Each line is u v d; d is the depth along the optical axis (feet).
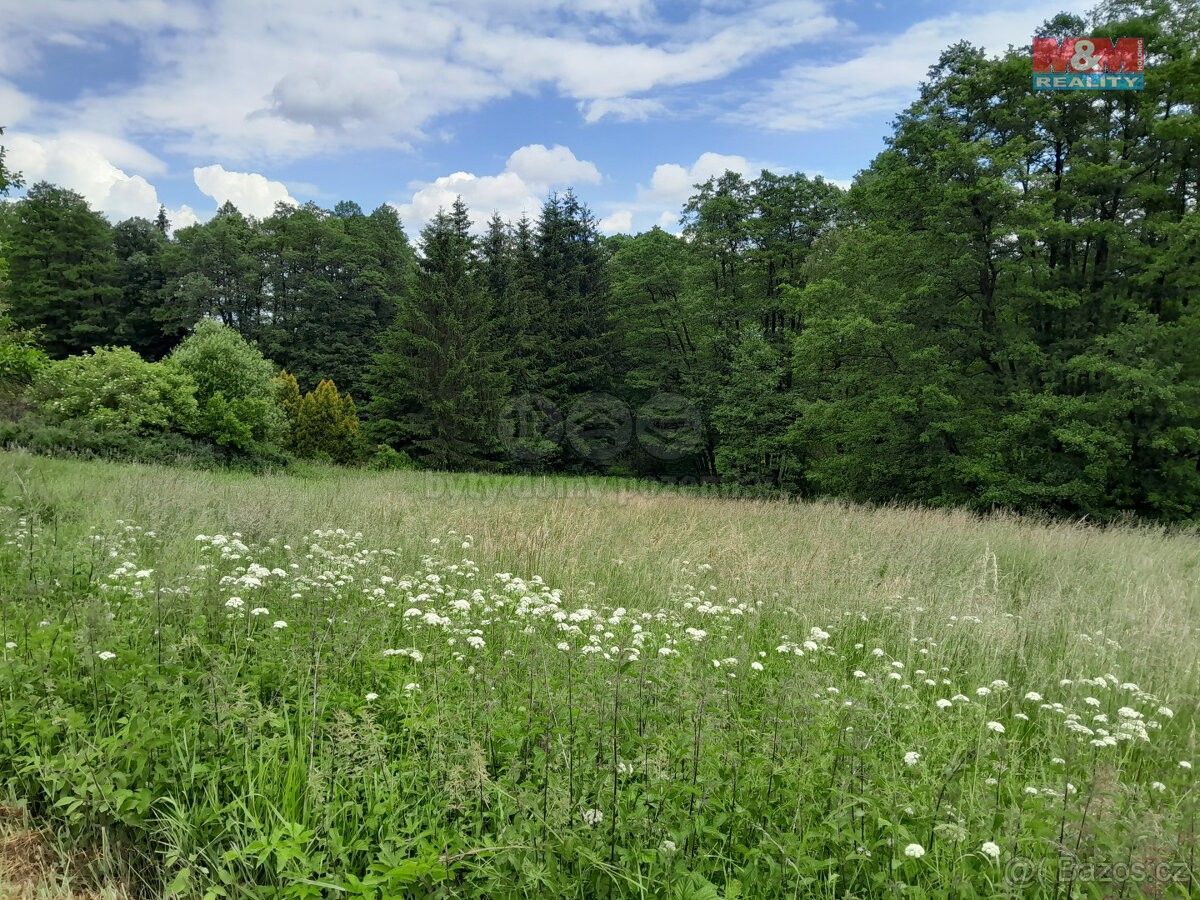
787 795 9.65
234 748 10.24
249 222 181.06
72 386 59.98
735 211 99.45
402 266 168.04
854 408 66.64
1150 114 55.93
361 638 13.97
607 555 26.32
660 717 11.03
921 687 15.42
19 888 8.55
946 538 32.94
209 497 30.58
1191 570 29.55
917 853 8.00
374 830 9.18
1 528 21.11
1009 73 59.06
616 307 129.29
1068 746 10.67
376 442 115.24
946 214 58.90
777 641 17.94
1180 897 7.79
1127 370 50.98
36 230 155.84
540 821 8.70
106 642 12.32
